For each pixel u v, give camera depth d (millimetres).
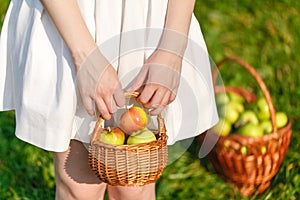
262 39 4988
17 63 2490
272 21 5145
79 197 2646
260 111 3711
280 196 3504
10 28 2551
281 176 3648
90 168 2605
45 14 2408
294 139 3957
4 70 2588
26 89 2428
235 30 5082
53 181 3586
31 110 2432
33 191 3504
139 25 2414
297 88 4469
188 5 2443
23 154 3709
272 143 3520
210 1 5305
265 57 4801
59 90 2395
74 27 2316
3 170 3602
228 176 3623
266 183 3604
